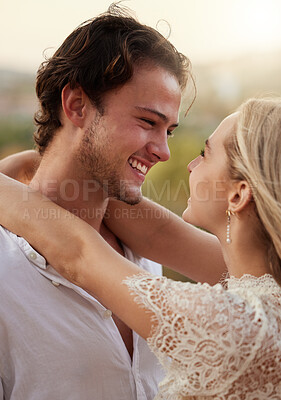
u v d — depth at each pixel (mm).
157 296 1799
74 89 2248
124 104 2211
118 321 2332
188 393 1753
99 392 2115
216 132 2145
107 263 1947
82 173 2324
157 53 2250
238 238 2025
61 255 2043
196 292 1783
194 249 2604
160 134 2301
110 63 2166
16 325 2045
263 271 2006
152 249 2617
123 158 2268
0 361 2033
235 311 1743
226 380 1693
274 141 1919
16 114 7641
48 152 2373
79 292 2164
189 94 2568
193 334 1708
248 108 2043
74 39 2324
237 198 2021
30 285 2115
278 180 1883
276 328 1771
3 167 2781
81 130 2275
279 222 1867
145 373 2291
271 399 1744
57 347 2076
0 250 2135
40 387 2037
